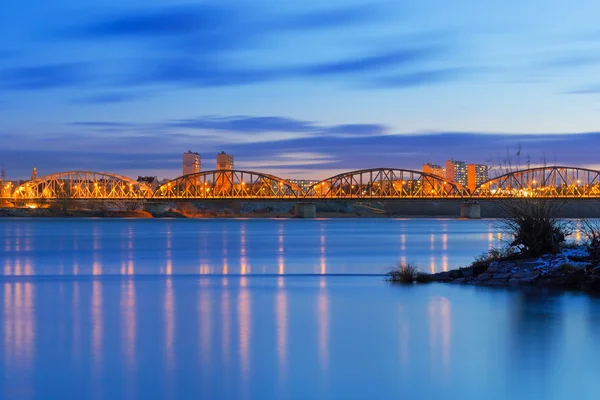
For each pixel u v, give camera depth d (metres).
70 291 42.31
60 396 19.62
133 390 20.11
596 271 38.81
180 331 28.17
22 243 116.62
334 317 31.27
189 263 68.75
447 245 107.62
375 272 55.91
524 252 44.91
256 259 74.88
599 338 26.06
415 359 23.34
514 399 19.31
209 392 19.94
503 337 26.41
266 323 29.91
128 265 66.31
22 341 26.33
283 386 20.47
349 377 21.33
